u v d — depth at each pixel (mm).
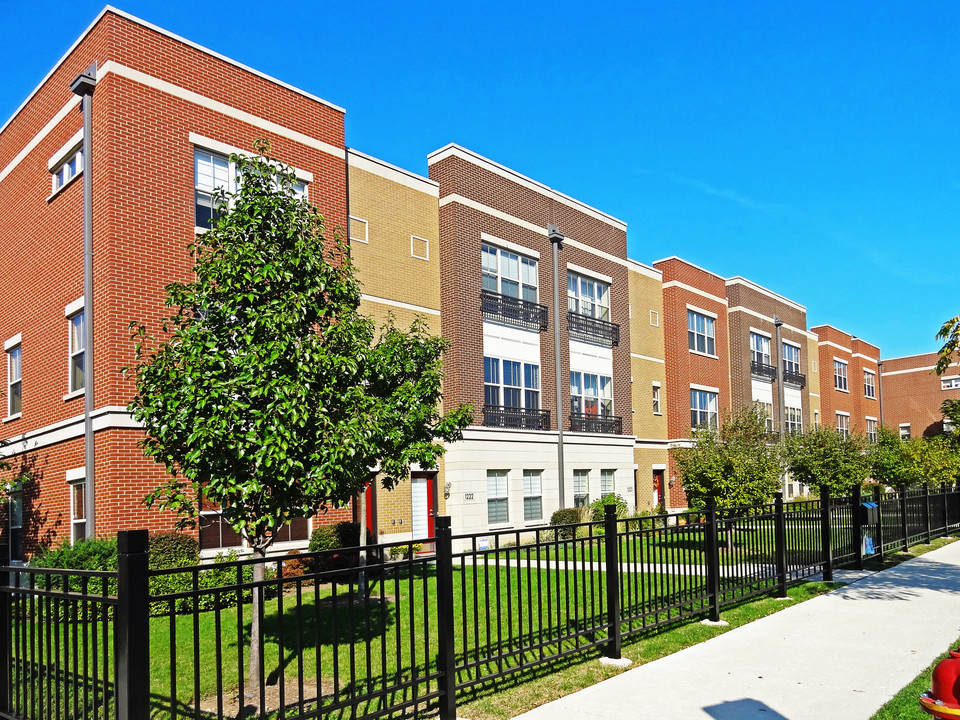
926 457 30109
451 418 12250
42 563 11297
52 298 15438
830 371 47844
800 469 24469
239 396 7293
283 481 7309
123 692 3930
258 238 7914
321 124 17109
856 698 6199
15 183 17344
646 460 30250
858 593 11273
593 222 28016
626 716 5848
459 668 5984
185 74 14672
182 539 12531
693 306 33688
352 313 8883
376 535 18406
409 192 21141
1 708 5262
